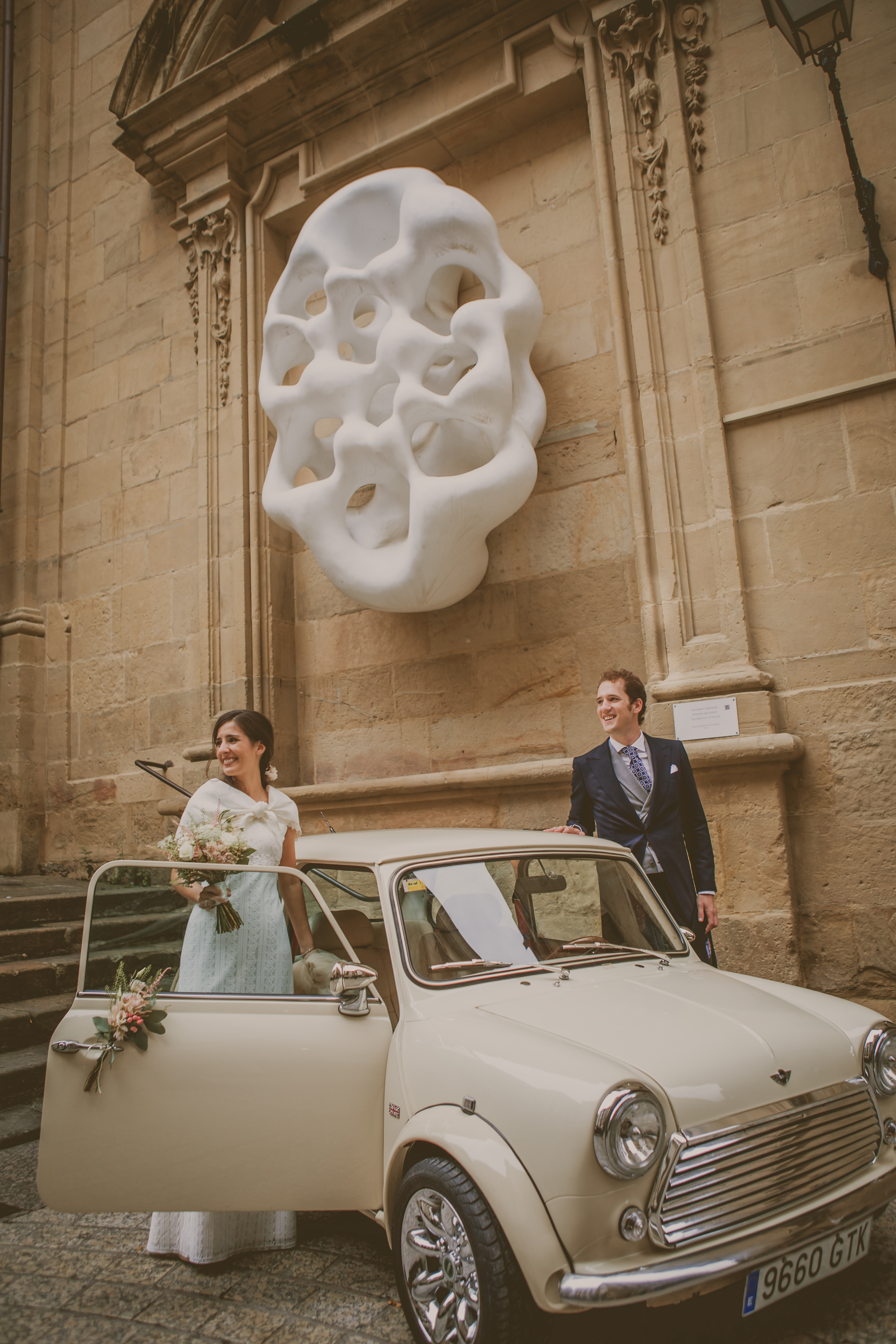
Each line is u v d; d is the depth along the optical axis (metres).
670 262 5.80
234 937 2.93
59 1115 2.59
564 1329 2.48
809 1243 2.29
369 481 6.38
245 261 7.97
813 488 5.23
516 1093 2.26
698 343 5.59
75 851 8.67
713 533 5.42
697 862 3.91
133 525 8.68
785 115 5.57
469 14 6.69
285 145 7.87
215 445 7.91
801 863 4.94
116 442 8.95
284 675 7.45
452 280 6.63
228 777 3.37
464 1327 2.25
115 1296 2.79
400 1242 2.50
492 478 5.64
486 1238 2.18
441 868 3.07
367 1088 2.69
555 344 6.53
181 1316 2.66
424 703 6.78
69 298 9.66
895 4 5.30
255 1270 2.92
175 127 8.05
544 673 6.26
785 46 5.62
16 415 9.68
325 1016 2.77
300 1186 2.62
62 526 9.31
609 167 6.12
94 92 9.82
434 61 7.00
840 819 4.88
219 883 2.97
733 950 4.90
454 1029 2.56
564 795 5.71
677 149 5.82
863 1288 2.64
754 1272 2.22
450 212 5.88
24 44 10.43
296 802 6.72
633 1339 2.43
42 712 9.12
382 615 7.10
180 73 8.12
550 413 6.47
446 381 6.30
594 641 6.11
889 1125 2.60
